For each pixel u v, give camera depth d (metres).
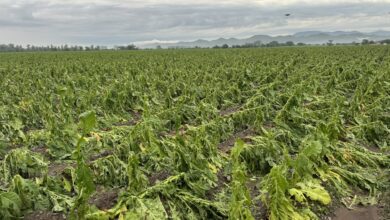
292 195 5.86
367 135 8.93
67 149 7.76
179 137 6.71
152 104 12.03
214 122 8.80
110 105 11.36
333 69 17.19
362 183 6.72
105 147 7.48
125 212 5.16
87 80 15.09
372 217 5.84
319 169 6.63
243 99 12.97
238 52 43.00
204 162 6.61
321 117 9.79
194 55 37.31
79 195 4.86
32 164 6.68
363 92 12.76
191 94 12.70
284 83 15.38
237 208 4.85
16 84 15.31
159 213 5.12
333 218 5.82
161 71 18.56
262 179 6.45
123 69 20.12
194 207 5.61
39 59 33.88
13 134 8.97
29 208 5.48
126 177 6.37
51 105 10.72
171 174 6.54
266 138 7.68
